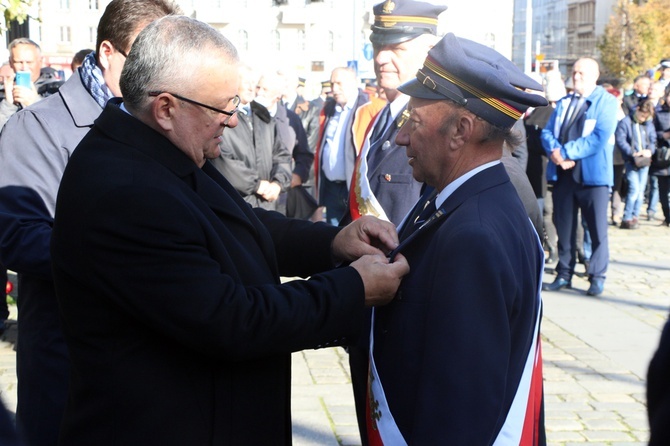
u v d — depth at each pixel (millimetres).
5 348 5621
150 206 1888
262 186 6234
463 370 1849
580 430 4293
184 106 2004
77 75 2830
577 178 7188
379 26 3418
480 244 1908
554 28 53031
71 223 1922
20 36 9305
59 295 1993
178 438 1937
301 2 37500
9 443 1245
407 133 2172
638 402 4711
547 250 9000
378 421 2078
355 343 2146
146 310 1877
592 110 7051
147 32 2014
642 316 6664
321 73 37562
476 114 2049
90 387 1963
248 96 6223
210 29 2049
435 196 2299
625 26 36844
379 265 2086
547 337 6035
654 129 11062
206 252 1955
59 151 2734
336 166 6406
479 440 1827
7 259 2637
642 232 11219
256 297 1971
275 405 2129
